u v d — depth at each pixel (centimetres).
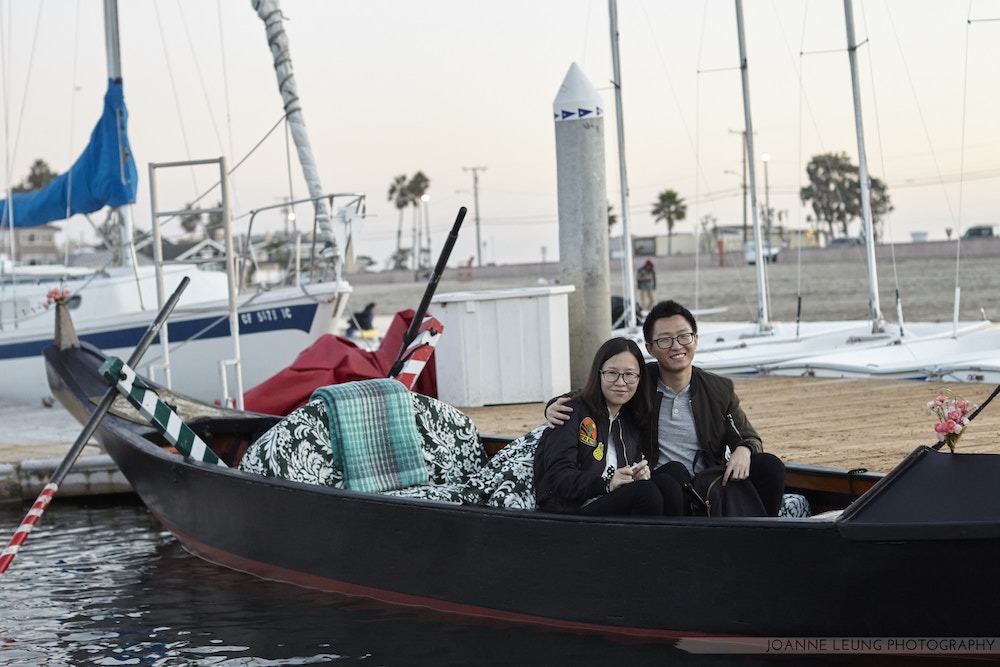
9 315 1460
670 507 442
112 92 1317
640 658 432
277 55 1206
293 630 500
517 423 921
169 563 649
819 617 403
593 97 1094
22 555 693
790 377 1222
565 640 452
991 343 1309
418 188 9162
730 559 413
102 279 1384
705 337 1722
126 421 731
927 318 2817
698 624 424
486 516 468
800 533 399
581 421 466
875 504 393
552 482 459
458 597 485
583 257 1106
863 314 3072
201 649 487
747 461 462
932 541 380
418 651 460
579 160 1099
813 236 7869
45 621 542
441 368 1073
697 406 474
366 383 582
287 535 550
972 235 7488
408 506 495
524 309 1065
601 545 439
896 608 392
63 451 956
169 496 636
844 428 831
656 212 9119
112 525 786
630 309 1677
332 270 1274
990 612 381
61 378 821
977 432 776
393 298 6519
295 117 1209
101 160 1323
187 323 1263
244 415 733
